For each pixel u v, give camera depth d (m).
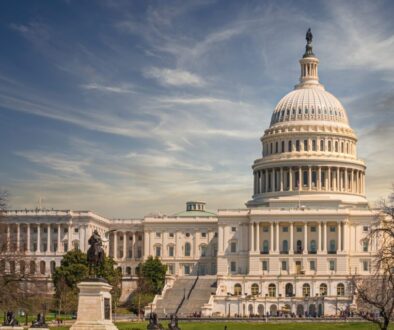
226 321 193.50
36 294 147.50
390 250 126.00
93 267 103.56
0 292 139.25
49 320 175.50
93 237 102.56
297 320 192.25
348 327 168.00
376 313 184.50
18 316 186.12
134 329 147.62
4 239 154.50
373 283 146.00
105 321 98.62
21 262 146.00
